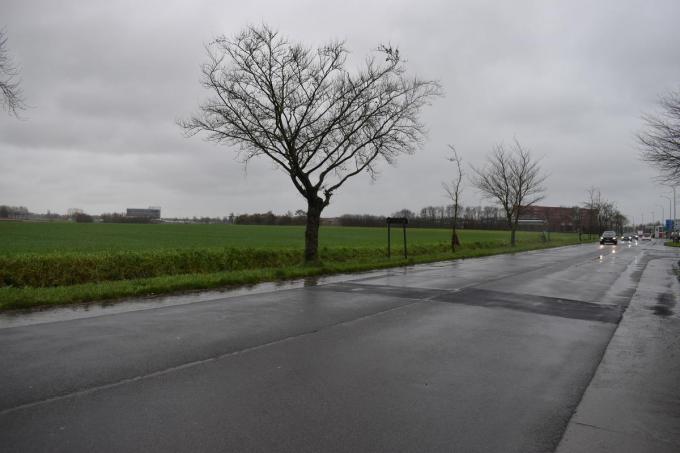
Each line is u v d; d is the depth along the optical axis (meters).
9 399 4.67
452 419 4.45
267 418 4.39
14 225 52.97
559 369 6.12
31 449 3.68
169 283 12.44
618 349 7.20
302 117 18.69
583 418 4.55
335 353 6.63
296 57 19.58
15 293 10.35
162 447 3.77
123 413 4.41
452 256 26.83
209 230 56.69
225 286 13.46
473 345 7.24
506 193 41.88
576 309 10.67
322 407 4.67
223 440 3.92
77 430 4.04
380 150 20.52
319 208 19.75
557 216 102.81
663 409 4.82
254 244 31.22
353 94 19.73
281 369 5.86
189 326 8.09
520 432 4.21
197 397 4.86
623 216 117.44
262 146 18.39
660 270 20.70
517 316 9.64
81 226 56.81
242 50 18.33
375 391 5.15
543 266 22.06
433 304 10.84
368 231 67.56
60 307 9.67
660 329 8.66
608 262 25.34
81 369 5.63
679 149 14.81
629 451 3.91
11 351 6.32
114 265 15.41
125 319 8.55
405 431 4.17
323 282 14.76
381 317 9.22
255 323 8.45
